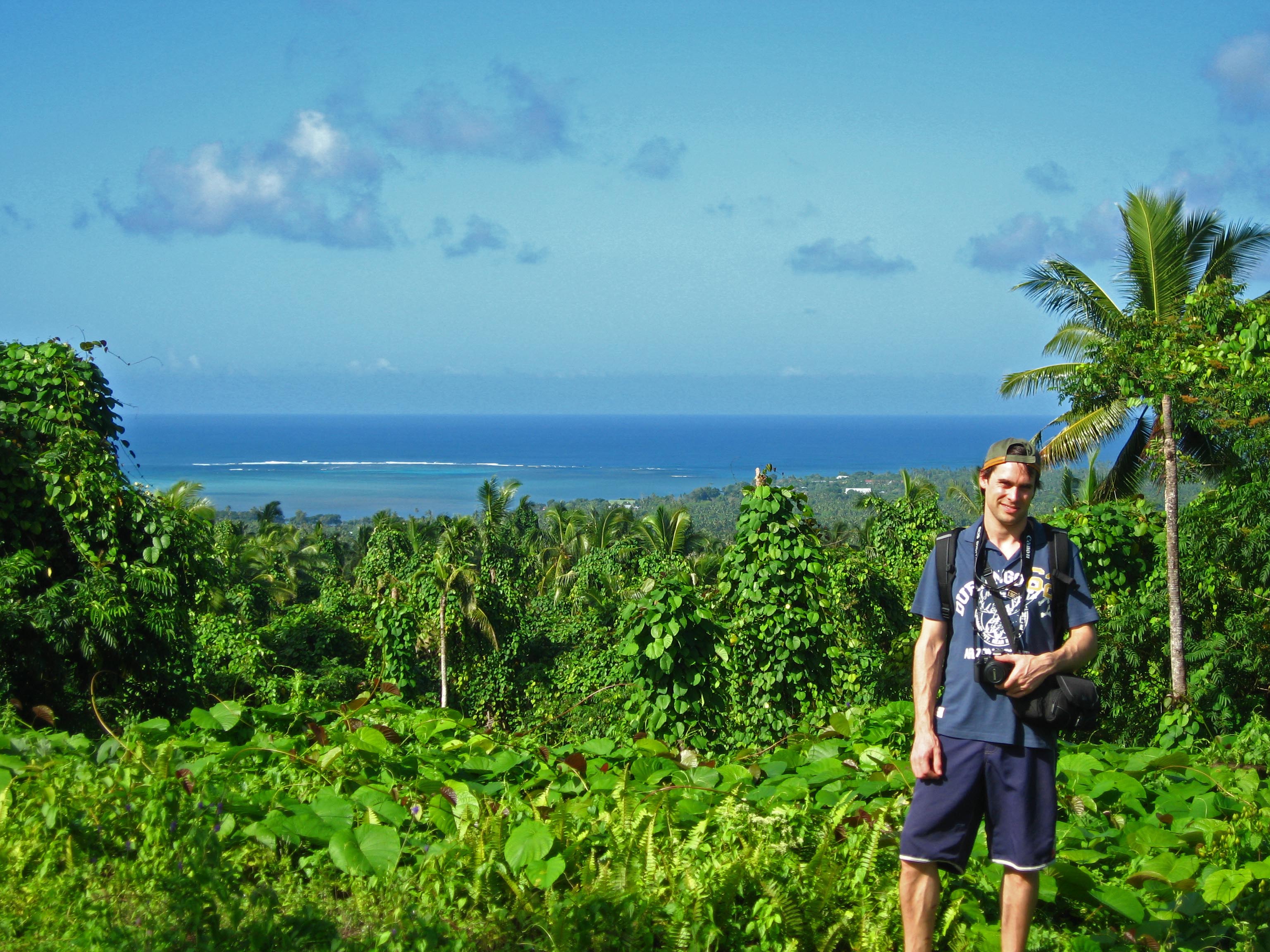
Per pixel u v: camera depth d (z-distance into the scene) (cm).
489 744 528
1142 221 1725
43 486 1049
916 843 276
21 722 558
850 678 1289
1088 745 550
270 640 2597
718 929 304
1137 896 346
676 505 13050
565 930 295
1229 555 1213
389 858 341
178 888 307
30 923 295
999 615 272
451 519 3728
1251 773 501
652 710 906
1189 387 1218
